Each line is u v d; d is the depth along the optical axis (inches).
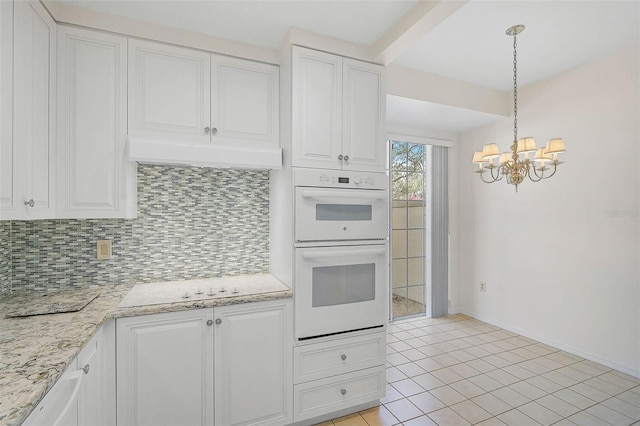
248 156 75.4
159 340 62.2
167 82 72.0
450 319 152.6
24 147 53.0
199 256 86.3
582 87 109.7
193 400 64.8
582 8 78.3
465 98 123.2
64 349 42.8
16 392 32.2
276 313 71.8
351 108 80.5
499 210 140.3
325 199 75.1
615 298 101.9
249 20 71.3
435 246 154.9
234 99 78.1
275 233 87.1
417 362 109.0
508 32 89.0
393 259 150.6
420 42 94.7
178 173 84.4
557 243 118.3
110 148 67.4
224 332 67.3
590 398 86.7
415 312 156.6
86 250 76.6
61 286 74.9
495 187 141.9
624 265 99.7
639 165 96.0
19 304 63.1
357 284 79.4
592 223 107.5
